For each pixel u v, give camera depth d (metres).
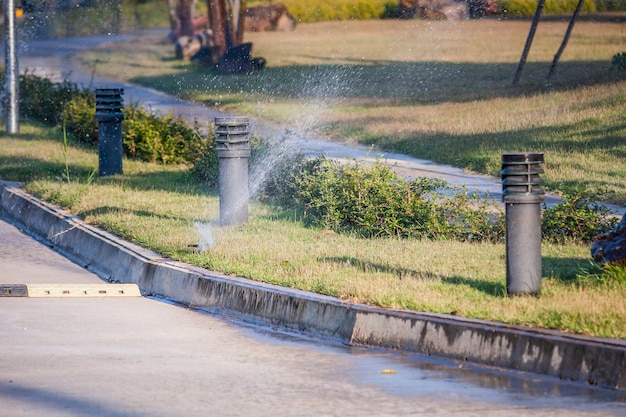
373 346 19.20
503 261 24.00
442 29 122.06
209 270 24.19
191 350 19.08
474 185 38.94
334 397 15.69
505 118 55.91
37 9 142.00
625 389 15.74
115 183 38.84
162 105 75.12
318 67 97.62
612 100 56.22
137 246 27.75
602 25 116.12
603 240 21.97
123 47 132.00
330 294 21.02
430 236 28.12
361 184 30.16
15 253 31.06
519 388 16.02
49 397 15.80
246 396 15.80
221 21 102.94
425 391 15.95
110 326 21.31
